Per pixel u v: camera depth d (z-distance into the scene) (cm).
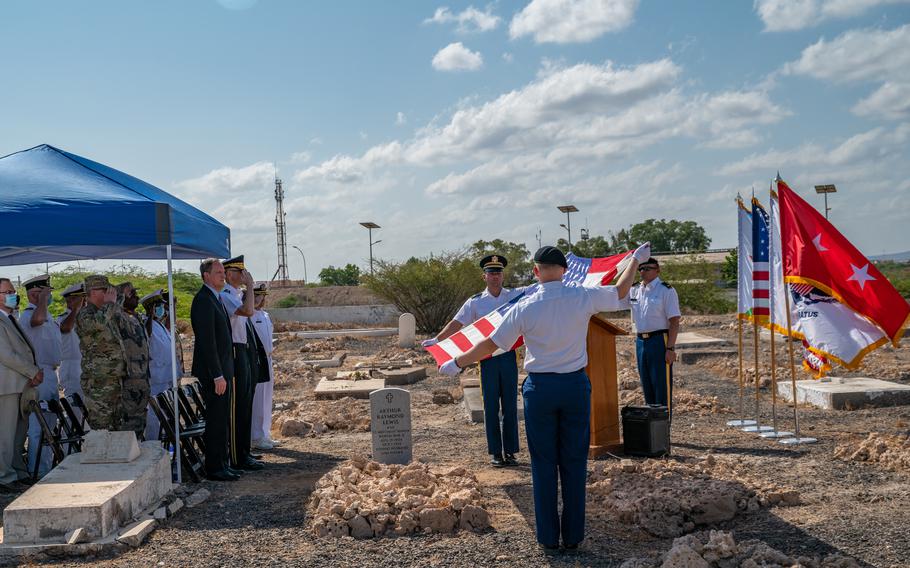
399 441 832
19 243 683
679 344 2034
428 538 583
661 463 755
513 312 530
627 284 529
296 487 759
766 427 999
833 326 857
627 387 1391
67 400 913
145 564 545
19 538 579
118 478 648
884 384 1209
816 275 842
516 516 633
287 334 3072
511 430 833
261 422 989
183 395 885
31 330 880
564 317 520
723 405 1168
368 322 4072
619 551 546
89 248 950
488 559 534
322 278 8625
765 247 982
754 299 986
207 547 579
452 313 3344
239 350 849
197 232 812
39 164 767
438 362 650
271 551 567
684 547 481
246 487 764
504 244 5669
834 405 1141
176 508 672
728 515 601
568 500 542
